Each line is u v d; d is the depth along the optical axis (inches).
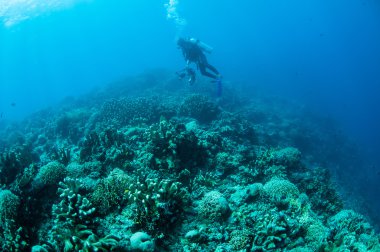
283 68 1899.6
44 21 1526.8
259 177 197.6
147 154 176.2
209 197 139.7
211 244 120.1
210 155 195.3
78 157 199.9
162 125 183.2
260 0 2748.5
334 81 2121.1
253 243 121.3
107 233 116.8
